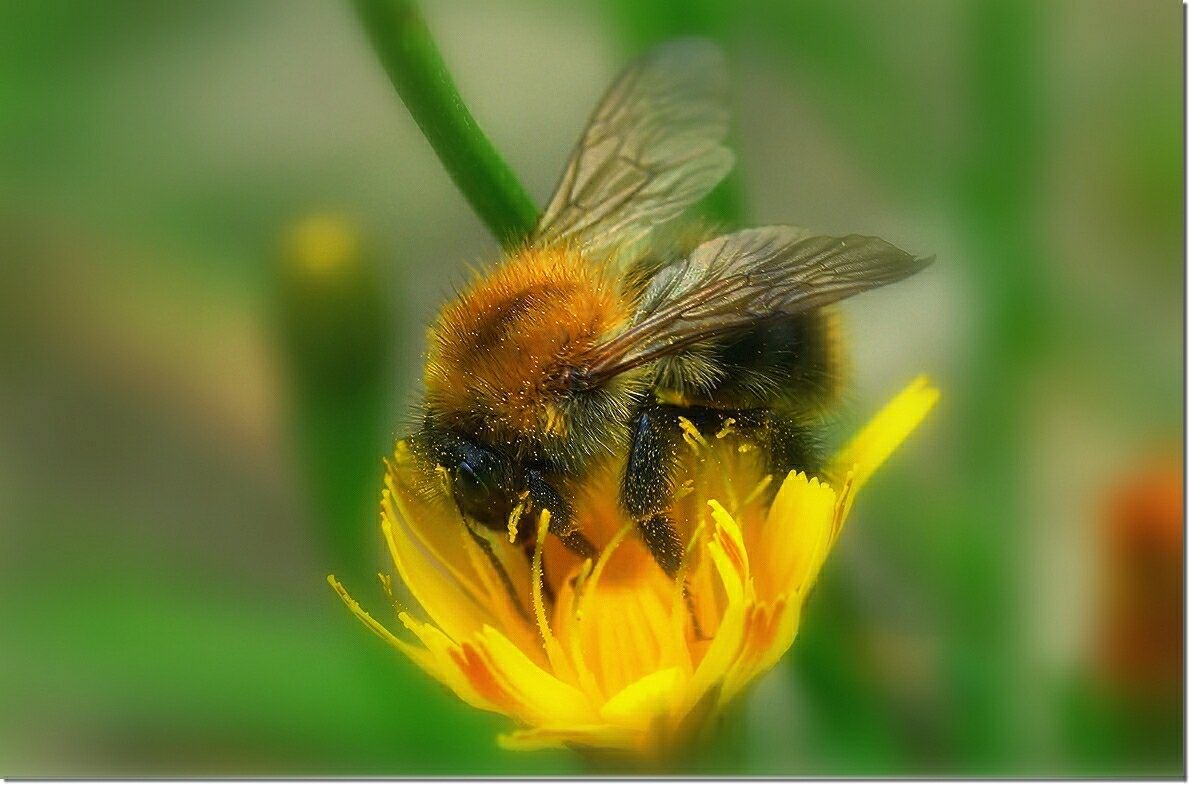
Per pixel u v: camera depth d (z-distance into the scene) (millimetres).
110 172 144
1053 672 120
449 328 116
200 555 140
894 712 121
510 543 115
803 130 139
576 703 112
